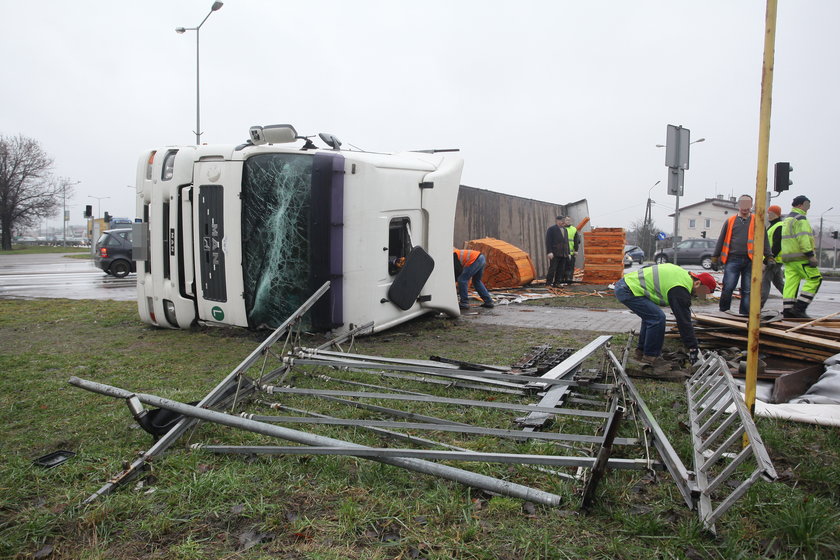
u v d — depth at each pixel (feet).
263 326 24.79
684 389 16.72
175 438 12.18
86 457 11.87
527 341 24.61
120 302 39.37
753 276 11.57
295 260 23.76
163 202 26.58
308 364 16.48
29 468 11.34
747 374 11.76
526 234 62.39
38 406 15.37
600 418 14.02
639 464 10.23
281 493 10.39
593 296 43.78
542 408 13.04
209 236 25.23
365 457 10.81
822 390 16.17
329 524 9.35
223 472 10.99
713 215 274.16
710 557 8.46
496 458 10.14
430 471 10.42
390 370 17.56
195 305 26.30
